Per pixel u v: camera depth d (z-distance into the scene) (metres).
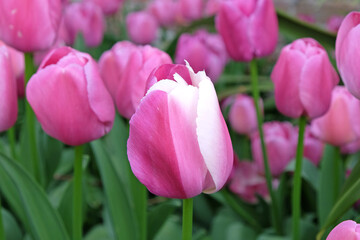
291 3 2.47
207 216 0.89
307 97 0.62
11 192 0.71
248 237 0.79
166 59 0.59
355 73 0.53
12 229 0.76
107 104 0.56
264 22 0.72
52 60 0.57
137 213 0.70
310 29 0.78
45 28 0.65
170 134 0.45
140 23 1.54
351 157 0.92
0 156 0.61
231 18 0.72
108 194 0.65
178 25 1.81
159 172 0.46
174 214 0.90
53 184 0.91
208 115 0.45
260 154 0.83
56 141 0.78
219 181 0.47
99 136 0.57
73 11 1.23
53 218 0.63
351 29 0.53
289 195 0.89
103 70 0.66
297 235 0.68
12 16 0.64
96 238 0.80
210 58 1.08
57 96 0.55
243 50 0.73
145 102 0.45
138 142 0.46
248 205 0.85
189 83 0.48
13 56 0.71
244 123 0.91
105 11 1.58
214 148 0.45
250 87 0.99
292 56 0.62
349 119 0.69
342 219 0.62
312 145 0.83
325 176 0.74
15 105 0.58
